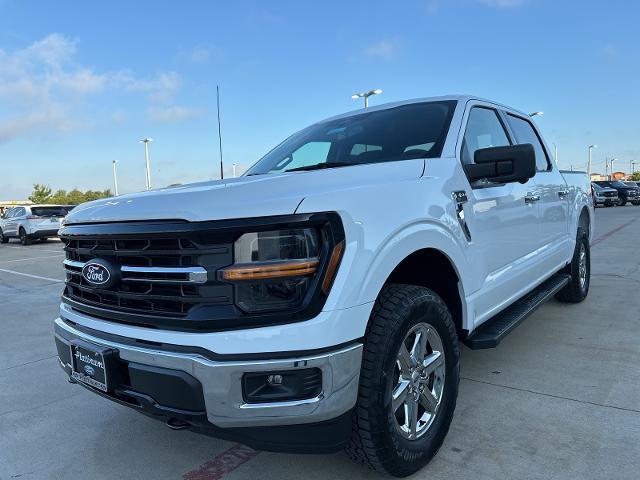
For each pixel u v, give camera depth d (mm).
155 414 2238
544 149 4898
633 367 3871
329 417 2113
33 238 21812
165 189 2645
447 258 2781
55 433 3279
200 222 2068
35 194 64312
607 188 35062
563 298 5801
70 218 2676
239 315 2051
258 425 2072
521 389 3549
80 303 2637
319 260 2102
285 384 2072
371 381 2248
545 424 3025
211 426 2117
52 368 4559
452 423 3090
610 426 2965
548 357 4172
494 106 3982
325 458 2816
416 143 3197
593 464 2584
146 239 2199
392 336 2305
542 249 4371
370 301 2203
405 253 2406
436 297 2637
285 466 2748
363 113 3836
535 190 4133
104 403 3750
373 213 2293
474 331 3207
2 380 4273
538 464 2609
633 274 7703
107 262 2365
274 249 2068
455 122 3281
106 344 2367
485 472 2564
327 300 2086
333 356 2072
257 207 2080
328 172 2451
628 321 5113
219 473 2725
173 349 2127
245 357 2027
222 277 2053
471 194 3055
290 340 2025
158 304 2236
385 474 2473
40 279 10375
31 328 6086
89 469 2832
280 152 3875
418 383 2584
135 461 2898
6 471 2838
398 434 2402
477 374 3869
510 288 3615
